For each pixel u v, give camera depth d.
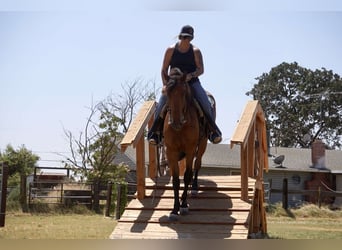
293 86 33.03
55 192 16.62
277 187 24.92
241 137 6.70
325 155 26.47
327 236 9.23
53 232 9.45
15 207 14.58
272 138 33.09
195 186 7.19
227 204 6.79
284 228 11.17
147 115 7.16
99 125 18.94
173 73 6.29
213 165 24.38
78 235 8.94
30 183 15.77
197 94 6.71
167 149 6.56
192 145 6.50
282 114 33.06
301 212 16.81
